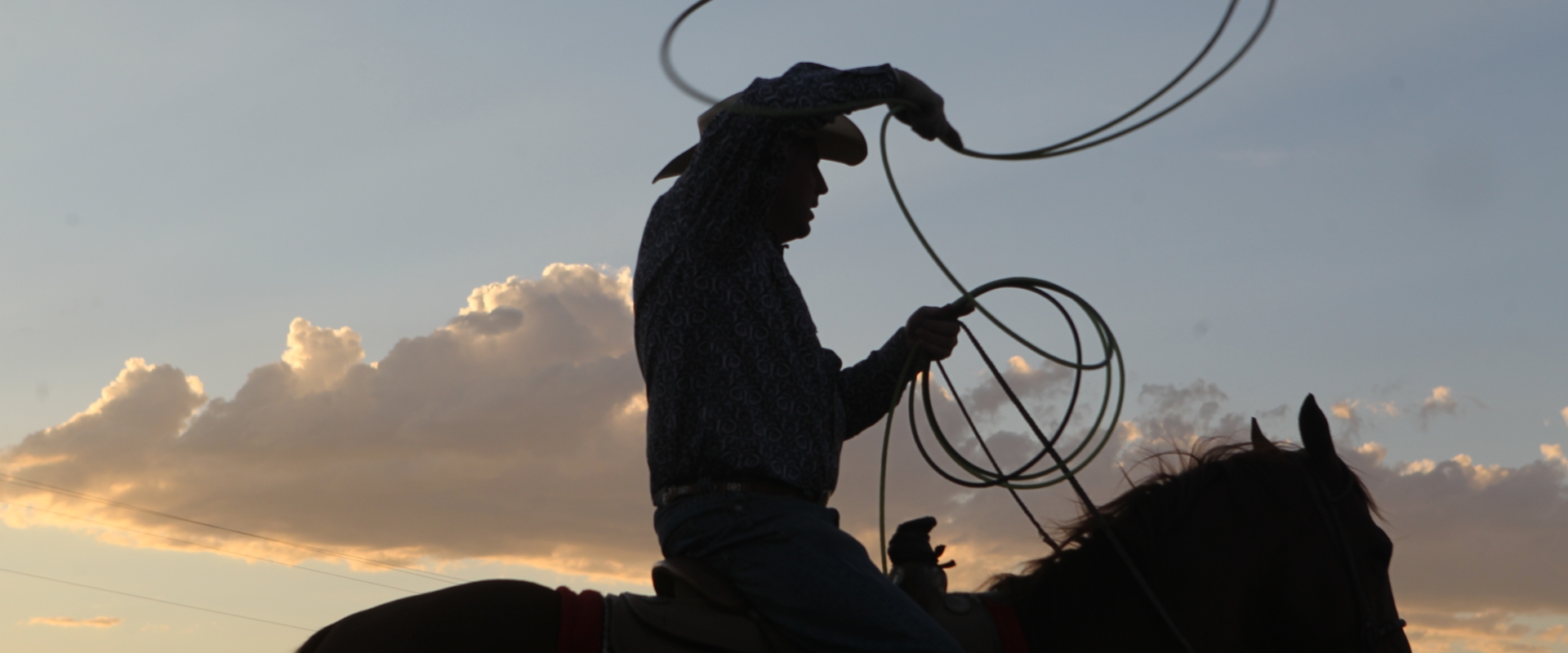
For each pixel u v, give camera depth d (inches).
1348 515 114.1
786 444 93.7
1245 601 111.1
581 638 91.7
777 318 97.1
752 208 92.7
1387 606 111.4
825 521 94.0
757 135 90.0
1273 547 111.9
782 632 91.4
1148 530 111.8
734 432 92.4
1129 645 108.0
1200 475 115.3
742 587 92.9
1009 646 103.7
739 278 96.8
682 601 95.6
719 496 93.0
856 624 88.9
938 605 105.0
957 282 111.4
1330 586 110.1
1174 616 109.2
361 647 89.0
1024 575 112.2
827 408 98.3
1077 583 109.7
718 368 94.1
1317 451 116.2
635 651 92.1
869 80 92.5
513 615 92.7
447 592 95.0
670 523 95.7
